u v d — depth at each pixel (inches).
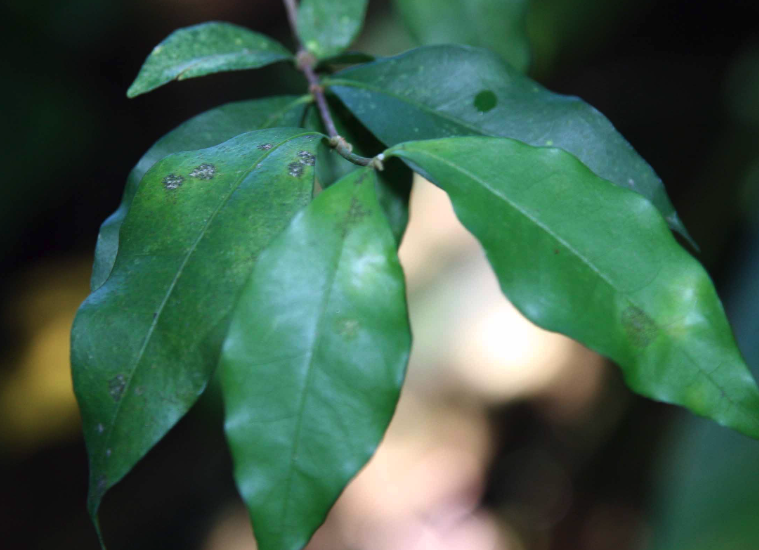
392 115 20.2
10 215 66.6
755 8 54.4
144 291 17.4
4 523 67.4
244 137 18.3
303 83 69.0
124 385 17.2
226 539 70.5
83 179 71.9
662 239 17.4
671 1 55.3
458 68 20.4
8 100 63.4
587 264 17.3
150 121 74.2
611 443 65.2
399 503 77.1
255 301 17.0
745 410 17.0
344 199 17.4
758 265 38.8
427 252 71.8
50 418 71.7
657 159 59.6
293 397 16.9
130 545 69.2
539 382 72.0
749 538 32.2
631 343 17.1
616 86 59.8
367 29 63.0
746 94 54.3
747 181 51.4
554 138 19.9
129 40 71.8
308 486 16.8
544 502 71.9
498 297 71.4
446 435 76.2
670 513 35.1
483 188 17.6
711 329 17.1
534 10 56.6
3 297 74.5
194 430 73.2
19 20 63.5
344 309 17.1
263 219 17.6
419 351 72.4
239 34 21.2
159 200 17.8
